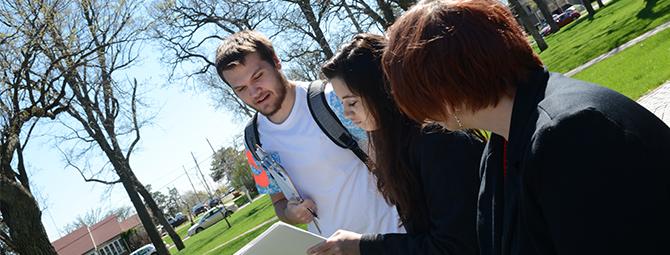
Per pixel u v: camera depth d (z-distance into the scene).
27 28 15.54
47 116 16.02
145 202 35.31
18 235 14.80
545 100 1.33
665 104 8.93
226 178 102.38
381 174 2.31
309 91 2.93
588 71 16.39
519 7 36.97
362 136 2.80
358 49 2.15
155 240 29.61
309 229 3.07
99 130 28.95
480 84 1.38
